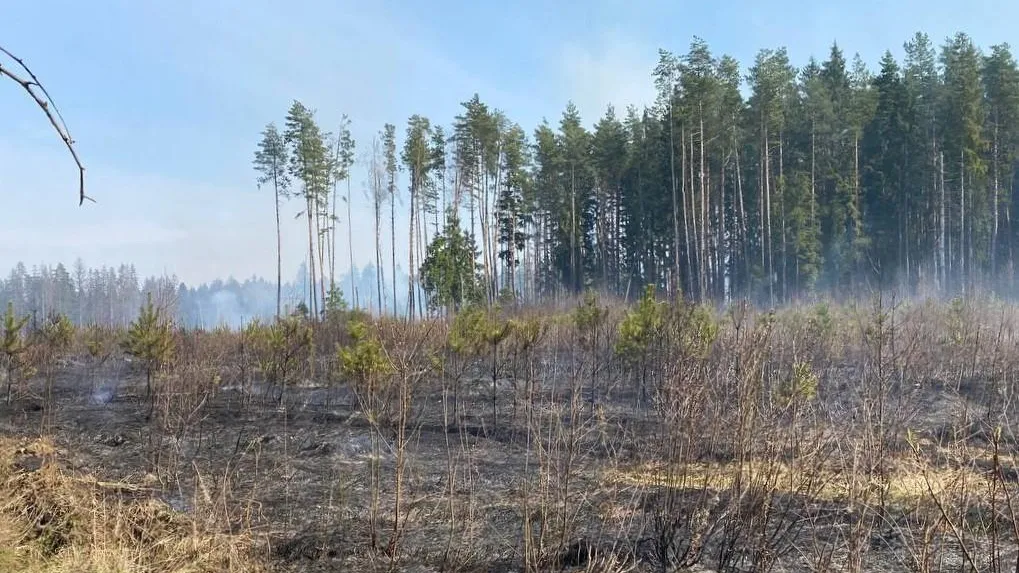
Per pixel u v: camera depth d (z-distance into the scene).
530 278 48.72
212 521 5.27
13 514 5.17
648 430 7.03
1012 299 26.11
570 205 43.47
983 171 32.69
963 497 4.32
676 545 4.93
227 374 13.41
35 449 7.29
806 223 34.75
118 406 11.41
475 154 41.66
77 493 5.73
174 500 6.22
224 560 4.87
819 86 36.47
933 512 4.49
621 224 45.50
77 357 17.83
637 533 5.10
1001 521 4.68
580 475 6.23
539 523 5.38
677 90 34.44
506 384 11.77
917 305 16.02
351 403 11.25
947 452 4.91
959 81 33.78
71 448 8.34
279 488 6.70
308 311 24.19
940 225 36.19
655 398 5.88
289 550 5.12
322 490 6.62
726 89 34.62
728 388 5.33
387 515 5.89
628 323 9.72
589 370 11.50
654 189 41.00
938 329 13.76
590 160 41.69
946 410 8.19
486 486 6.67
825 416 6.09
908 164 35.84
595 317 11.67
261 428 9.52
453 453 8.05
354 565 4.84
